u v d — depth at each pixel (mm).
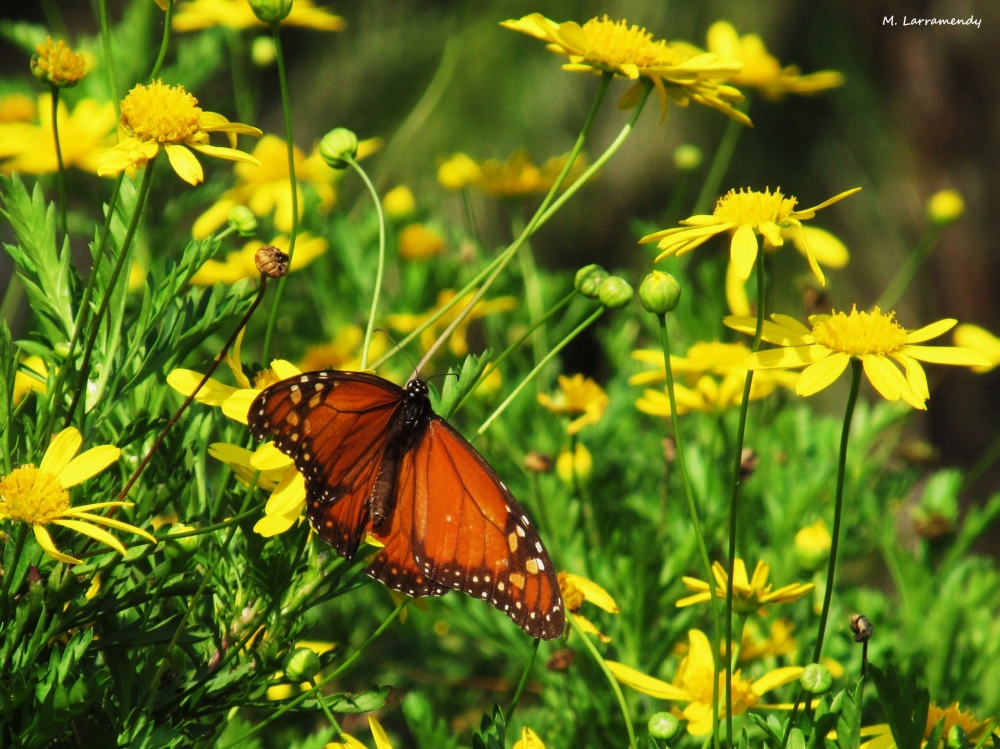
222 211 1646
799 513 1608
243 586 1487
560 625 1479
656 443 1662
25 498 1446
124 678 1463
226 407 1472
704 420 1650
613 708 1564
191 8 1637
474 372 1498
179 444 1494
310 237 1674
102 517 1450
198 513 1495
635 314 1790
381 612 1647
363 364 1496
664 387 1632
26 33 1676
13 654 1451
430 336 1661
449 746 1562
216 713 1485
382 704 1482
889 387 1470
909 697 1461
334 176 1673
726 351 1592
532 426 1658
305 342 1695
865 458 1652
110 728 1462
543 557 1482
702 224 1486
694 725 1506
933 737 1466
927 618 1604
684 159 1792
